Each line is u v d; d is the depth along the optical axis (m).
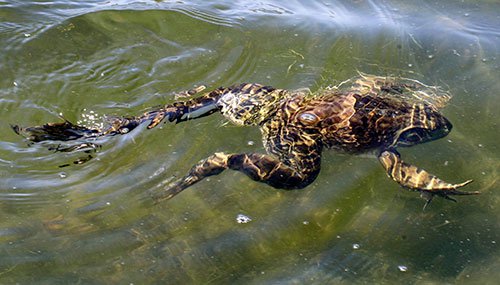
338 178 0.85
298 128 0.86
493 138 0.89
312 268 0.79
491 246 0.81
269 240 0.80
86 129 0.86
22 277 0.77
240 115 0.87
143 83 0.93
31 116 0.89
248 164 0.84
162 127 0.89
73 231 0.80
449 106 0.92
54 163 0.85
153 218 0.81
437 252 0.80
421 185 0.83
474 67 0.97
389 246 0.80
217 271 0.78
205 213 0.82
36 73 0.93
